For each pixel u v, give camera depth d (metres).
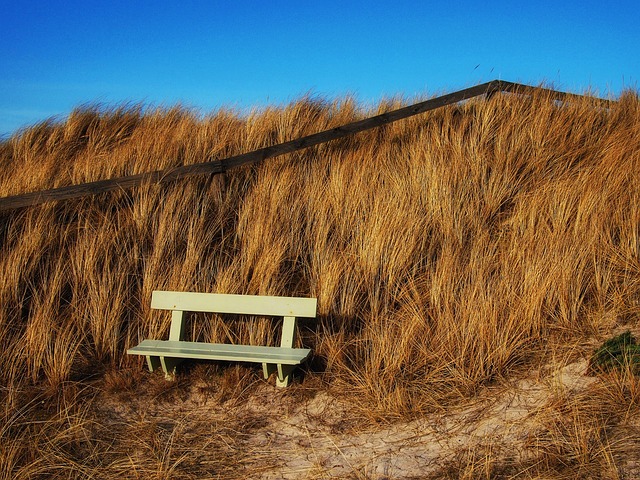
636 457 3.24
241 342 4.84
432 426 3.87
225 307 4.65
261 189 6.07
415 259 5.30
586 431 3.46
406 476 3.41
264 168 6.39
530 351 4.42
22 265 5.08
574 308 4.68
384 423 3.97
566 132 6.94
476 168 6.23
